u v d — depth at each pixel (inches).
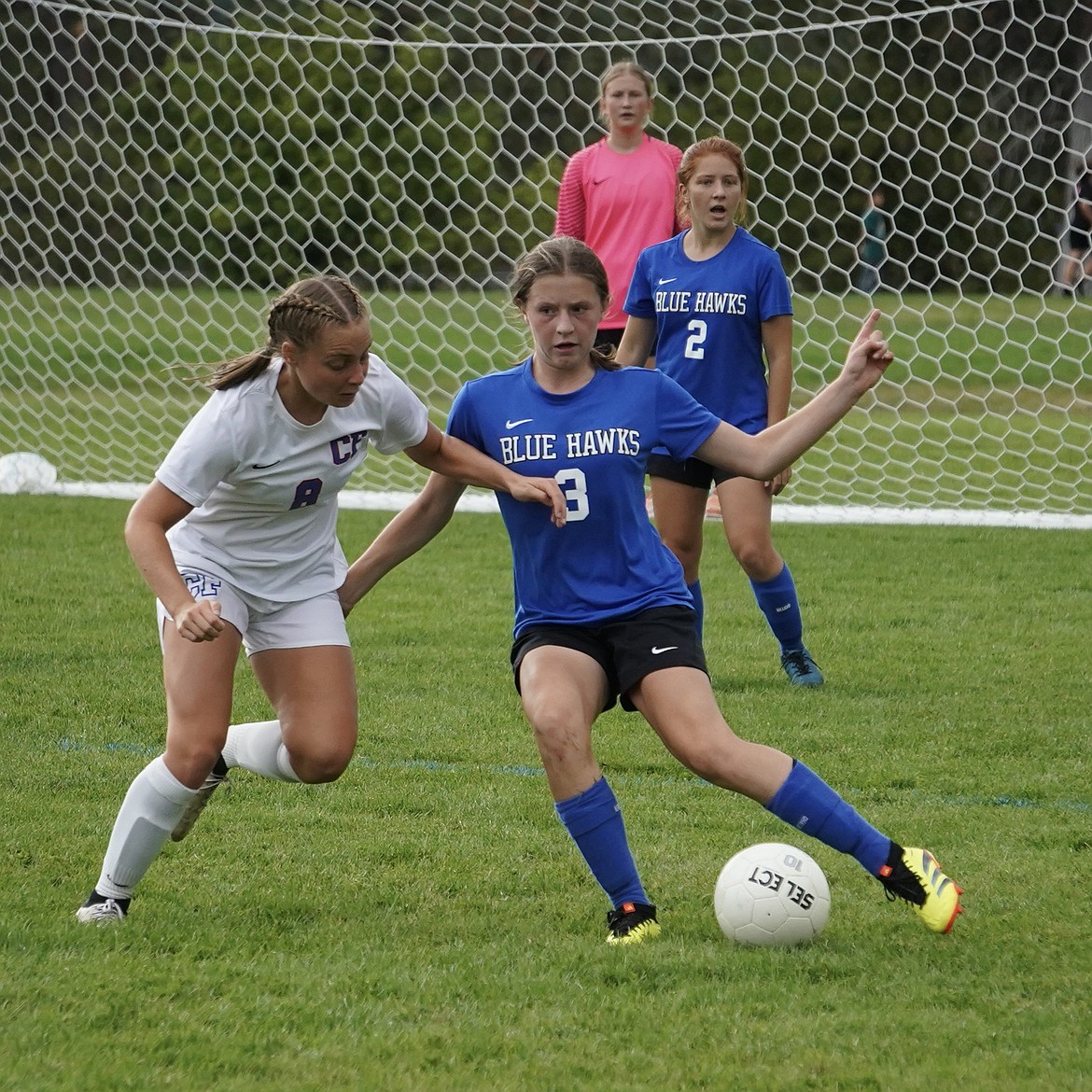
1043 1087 347.9
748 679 800.3
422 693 772.0
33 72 2383.1
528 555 487.8
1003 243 1956.2
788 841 555.2
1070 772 635.5
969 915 473.4
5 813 579.5
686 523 745.6
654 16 2228.1
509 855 539.2
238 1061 362.3
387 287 2411.4
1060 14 2037.4
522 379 492.4
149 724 709.9
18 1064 358.0
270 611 486.3
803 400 1852.9
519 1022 387.5
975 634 895.1
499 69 2226.9
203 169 2346.2
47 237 2454.5
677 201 798.5
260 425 451.2
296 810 589.6
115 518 1284.4
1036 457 1572.3
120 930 450.6
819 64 2165.4
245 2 2119.8
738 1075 355.9
